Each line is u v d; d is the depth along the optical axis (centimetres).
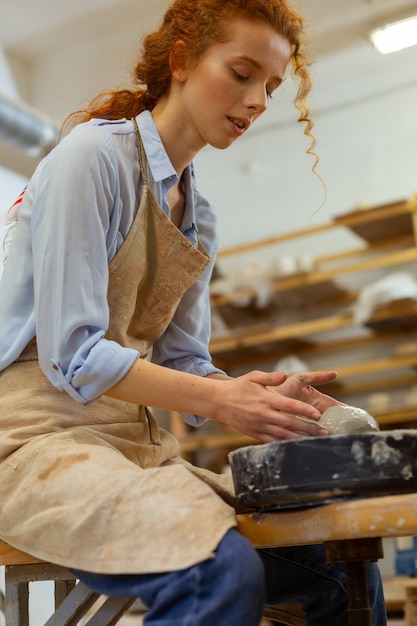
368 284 536
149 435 145
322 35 428
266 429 122
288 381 142
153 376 125
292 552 154
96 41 443
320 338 552
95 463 119
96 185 133
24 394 135
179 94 148
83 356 125
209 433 545
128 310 142
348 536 109
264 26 139
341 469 110
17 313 141
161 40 151
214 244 170
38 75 464
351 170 520
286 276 518
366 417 128
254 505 118
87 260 129
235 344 537
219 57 140
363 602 120
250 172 541
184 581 102
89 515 112
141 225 142
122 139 143
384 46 420
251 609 100
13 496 124
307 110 171
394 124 494
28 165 457
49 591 364
